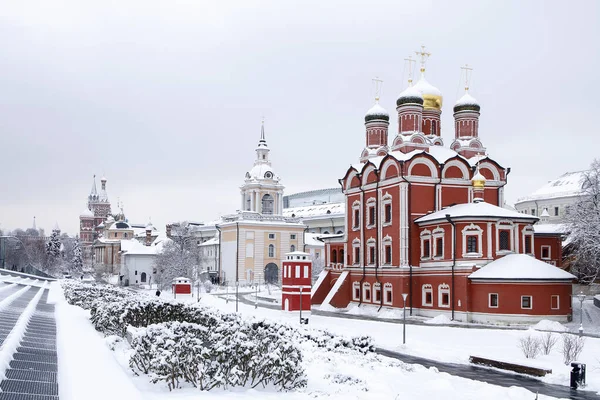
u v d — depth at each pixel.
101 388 14.68
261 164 130.62
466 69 78.94
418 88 79.44
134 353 20.61
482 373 31.91
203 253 144.12
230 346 19.66
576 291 74.25
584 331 51.22
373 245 71.38
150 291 115.56
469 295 58.66
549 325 53.03
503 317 55.84
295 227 124.75
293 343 21.73
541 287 55.38
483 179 66.75
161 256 128.75
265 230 122.25
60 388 14.52
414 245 66.06
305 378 21.75
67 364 17.81
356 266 74.38
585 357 36.03
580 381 27.98
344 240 78.06
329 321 57.47
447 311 60.72
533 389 27.58
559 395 26.36
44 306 41.84
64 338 24.20
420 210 66.44
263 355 20.17
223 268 125.81
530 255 61.56
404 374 27.34
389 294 67.56
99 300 34.53
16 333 21.47
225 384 19.36
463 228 60.09
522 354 37.66
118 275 159.12
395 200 67.31
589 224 56.94
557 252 69.00
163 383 19.39
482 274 57.47
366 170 73.50
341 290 75.25
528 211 112.56
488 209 61.25
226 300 80.69
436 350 39.44
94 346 22.50
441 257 62.25
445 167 67.88
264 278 121.25
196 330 22.38
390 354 38.88
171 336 20.09
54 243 183.50
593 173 73.25
